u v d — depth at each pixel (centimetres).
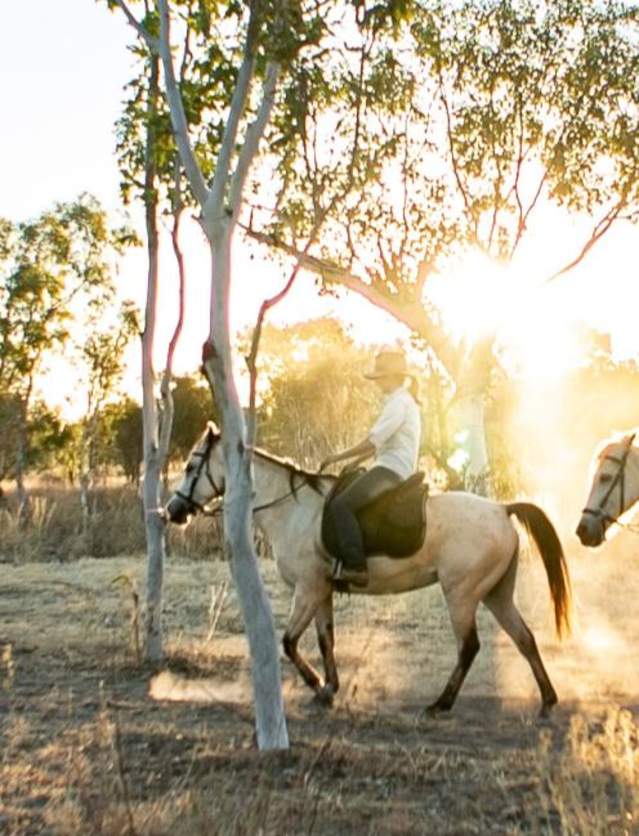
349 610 1700
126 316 2384
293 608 1175
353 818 762
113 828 721
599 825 680
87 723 1016
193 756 884
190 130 1059
